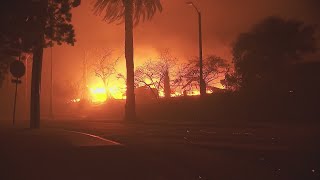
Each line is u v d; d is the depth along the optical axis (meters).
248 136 20.86
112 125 32.62
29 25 19.05
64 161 12.32
